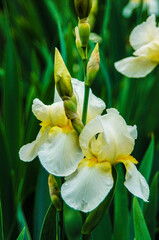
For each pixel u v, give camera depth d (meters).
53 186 0.69
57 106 0.66
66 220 0.98
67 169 0.63
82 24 0.67
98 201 0.61
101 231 0.84
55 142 0.65
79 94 0.69
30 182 1.04
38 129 0.84
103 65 1.01
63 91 0.64
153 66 1.03
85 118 0.66
